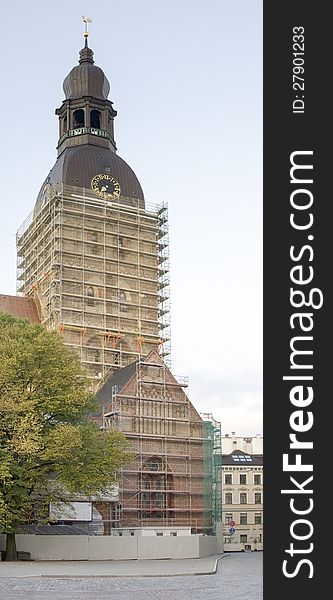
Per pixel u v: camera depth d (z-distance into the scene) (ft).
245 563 172.35
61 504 207.51
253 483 417.69
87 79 324.39
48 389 172.55
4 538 183.52
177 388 273.54
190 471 265.75
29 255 332.39
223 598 81.66
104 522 237.66
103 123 323.57
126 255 314.14
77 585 100.37
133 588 96.27
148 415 264.31
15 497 167.63
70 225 303.07
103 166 315.17
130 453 189.67
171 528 242.58
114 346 299.99
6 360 165.58
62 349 181.27
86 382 185.47
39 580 108.68
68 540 183.83
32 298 319.47
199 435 271.90
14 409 161.27
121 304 307.58
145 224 319.68
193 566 149.07
